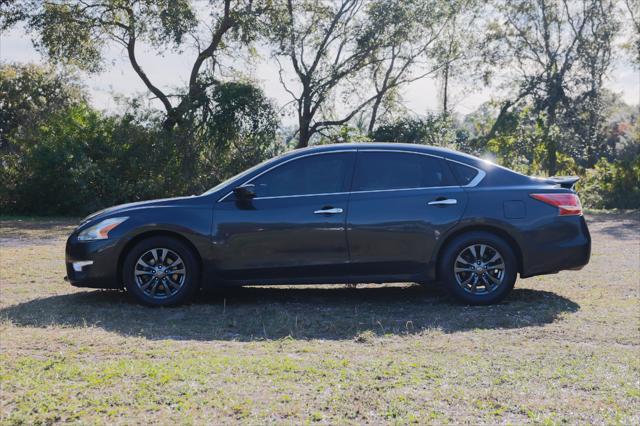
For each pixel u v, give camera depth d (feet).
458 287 22.25
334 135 98.43
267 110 87.97
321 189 22.48
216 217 22.11
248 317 20.67
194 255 22.18
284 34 90.68
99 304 22.57
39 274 29.53
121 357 15.58
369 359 15.57
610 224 59.93
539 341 17.62
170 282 22.07
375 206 22.20
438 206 22.25
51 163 76.28
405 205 22.22
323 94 95.55
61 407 11.71
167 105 90.79
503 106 127.13
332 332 18.86
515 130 103.19
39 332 18.15
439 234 22.12
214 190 22.77
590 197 89.40
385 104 104.22
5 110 147.43
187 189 84.84
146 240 22.06
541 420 11.44
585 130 133.69
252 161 88.43
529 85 126.41
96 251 22.07
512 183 22.77
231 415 11.46
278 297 24.00
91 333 18.10
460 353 16.28
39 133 81.46
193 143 86.22
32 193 78.54
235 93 86.48
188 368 14.29
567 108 129.70
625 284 26.81
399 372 14.30
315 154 22.88
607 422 11.39
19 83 148.97
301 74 96.43
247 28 89.15
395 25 94.22
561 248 22.43
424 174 22.70
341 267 22.17
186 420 11.14
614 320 20.07
